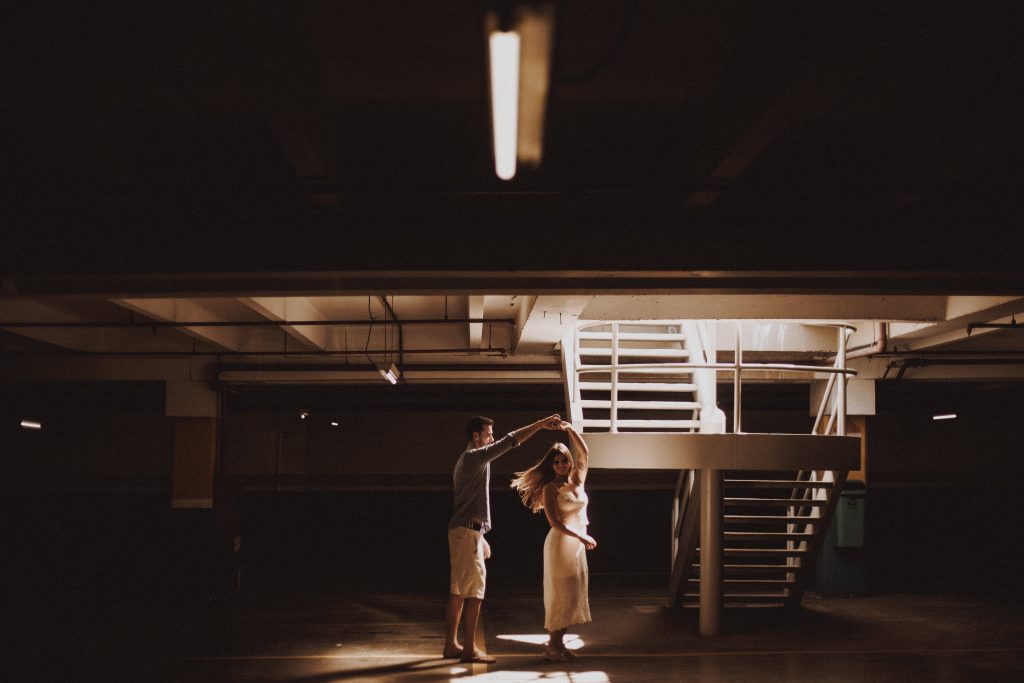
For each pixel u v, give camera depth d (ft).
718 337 31.01
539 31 7.87
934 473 50.24
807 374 36.17
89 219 15.28
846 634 27.35
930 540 54.13
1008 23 9.81
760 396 45.24
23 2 9.59
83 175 13.88
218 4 8.86
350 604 34.01
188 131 14.40
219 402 37.99
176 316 27.20
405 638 26.84
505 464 48.96
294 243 15.34
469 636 23.22
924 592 37.88
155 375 37.91
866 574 36.81
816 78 9.75
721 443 24.95
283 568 46.52
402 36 11.27
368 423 51.16
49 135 12.27
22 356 37.83
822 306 24.18
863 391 37.58
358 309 31.42
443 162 15.20
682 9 10.58
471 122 14.49
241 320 32.63
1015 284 17.11
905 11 8.91
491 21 7.46
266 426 50.65
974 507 53.93
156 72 11.67
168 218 15.31
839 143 15.14
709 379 28.19
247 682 20.95
